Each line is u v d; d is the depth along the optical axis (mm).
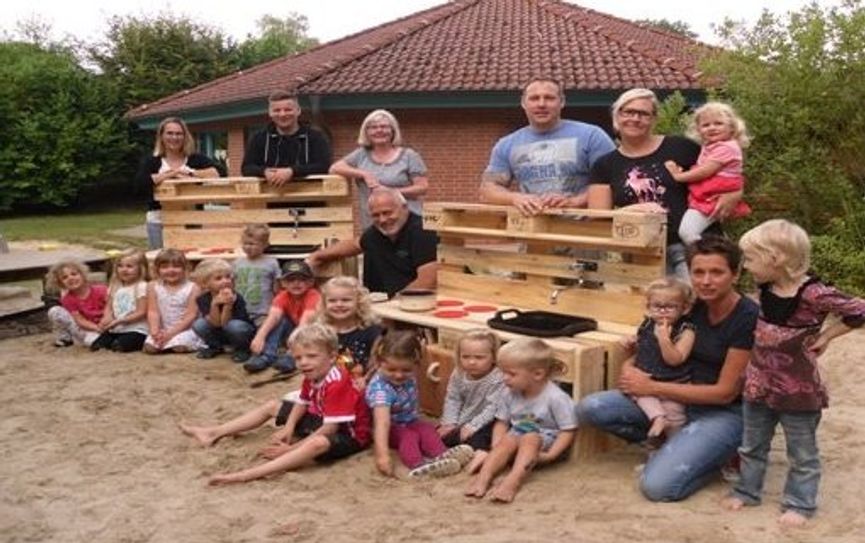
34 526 4113
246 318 7250
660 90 15664
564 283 5441
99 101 31219
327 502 4293
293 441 5062
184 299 7613
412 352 4832
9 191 29438
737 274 4266
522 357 4512
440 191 17141
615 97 15953
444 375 5348
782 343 3805
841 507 4113
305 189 7910
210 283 7188
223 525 4066
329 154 8031
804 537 3779
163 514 4211
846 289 9523
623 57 17266
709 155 5238
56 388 6500
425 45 18516
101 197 32875
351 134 16984
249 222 8148
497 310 5648
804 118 10297
